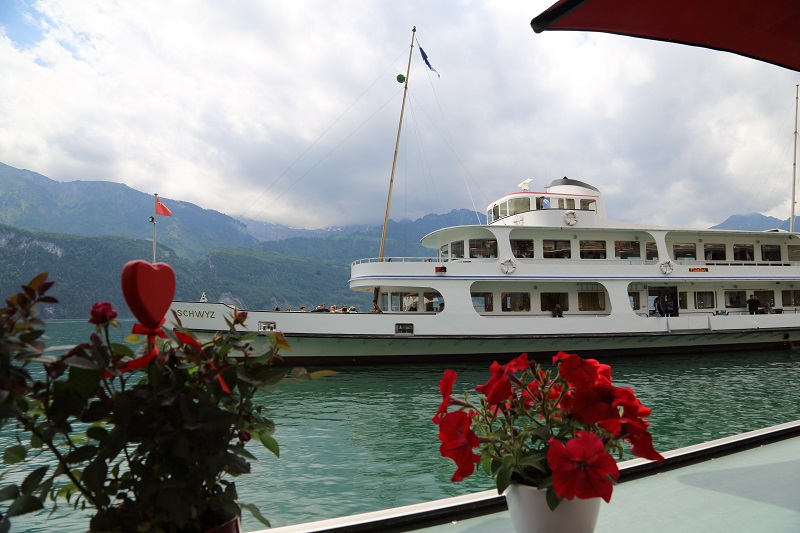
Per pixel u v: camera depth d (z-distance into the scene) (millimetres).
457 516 2295
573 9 1920
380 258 19953
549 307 20828
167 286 1267
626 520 2299
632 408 1545
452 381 1704
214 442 1193
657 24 2273
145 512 1163
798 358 22172
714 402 13156
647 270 21375
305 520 5926
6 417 1009
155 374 1160
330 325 18812
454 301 19531
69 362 1057
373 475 7570
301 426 10891
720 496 2561
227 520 1290
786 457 3176
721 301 23156
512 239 20906
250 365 1333
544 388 1661
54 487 1220
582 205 22500
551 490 1512
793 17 2303
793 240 24031
